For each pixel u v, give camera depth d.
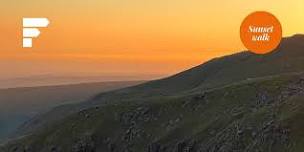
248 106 128.25
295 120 87.00
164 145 133.62
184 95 162.88
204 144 116.50
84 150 160.25
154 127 148.00
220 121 124.06
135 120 155.88
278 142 85.81
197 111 143.62
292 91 123.56
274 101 122.62
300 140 82.00
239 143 98.19
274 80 136.50
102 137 158.38
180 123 140.12
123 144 149.75
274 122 91.12
